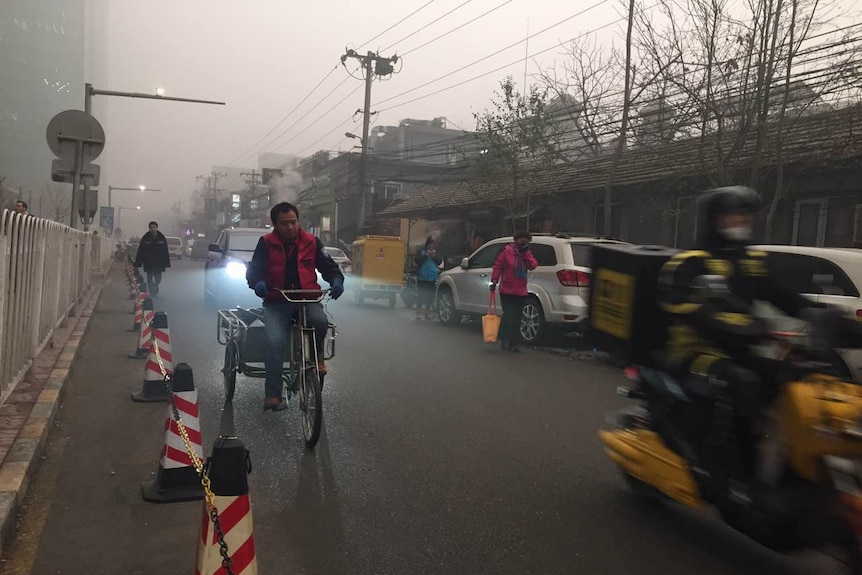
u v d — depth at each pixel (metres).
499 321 10.42
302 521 4.03
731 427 3.32
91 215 18.67
